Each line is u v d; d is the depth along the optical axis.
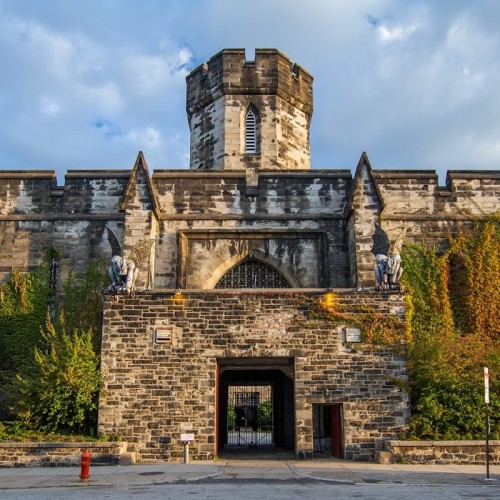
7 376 24.12
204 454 19.91
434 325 24.08
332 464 18.62
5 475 16.56
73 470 17.67
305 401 20.16
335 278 25.61
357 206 24.45
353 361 20.41
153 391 20.27
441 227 26.23
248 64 30.92
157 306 20.84
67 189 26.61
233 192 26.52
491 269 25.19
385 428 19.89
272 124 30.42
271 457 21.34
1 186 26.67
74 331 21.81
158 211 25.48
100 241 26.09
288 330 20.66
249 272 26.16
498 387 20.55
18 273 25.53
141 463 19.28
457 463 18.62
